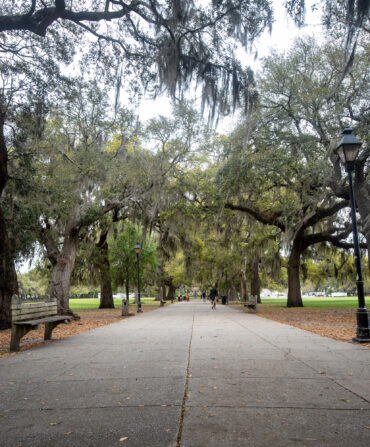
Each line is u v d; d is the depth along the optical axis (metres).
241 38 9.65
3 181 12.39
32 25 9.59
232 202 24.38
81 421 3.27
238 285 57.97
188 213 24.08
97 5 10.95
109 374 5.12
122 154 20.86
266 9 9.45
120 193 22.09
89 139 20.61
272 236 30.34
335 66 16.70
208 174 24.09
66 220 19.55
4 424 3.22
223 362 5.82
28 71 12.06
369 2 7.66
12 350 7.81
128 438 2.88
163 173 22.31
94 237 26.95
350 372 5.07
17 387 4.48
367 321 8.20
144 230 25.61
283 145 17.91
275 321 13.93
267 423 3.16
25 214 16.22
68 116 18.23
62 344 8.43
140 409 3.57
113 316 20.11
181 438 2.87
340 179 17.62
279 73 17.44
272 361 5.87
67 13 9.70
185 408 3.58
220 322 13.60
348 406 3.60
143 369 5.40
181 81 10.20
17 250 16.09
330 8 8.71
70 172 17.84
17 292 14.20
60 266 18.28
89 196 19.88
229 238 27.81
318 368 5.33
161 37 10.10
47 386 4.52
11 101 12.33
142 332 10.52
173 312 21.81
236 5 9.35
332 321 14.16
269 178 18.88
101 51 12.04
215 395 4.00
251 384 4.45
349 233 25.00
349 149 9.27
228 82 10.35
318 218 22.36
